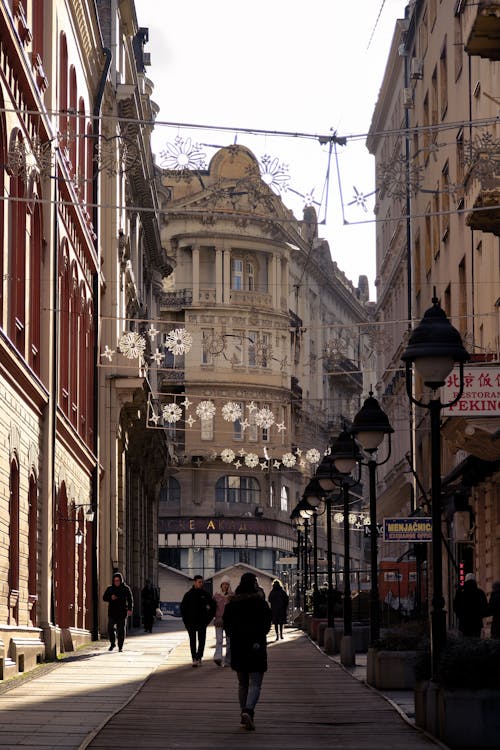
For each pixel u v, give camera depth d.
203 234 130.25
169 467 118.81
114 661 40.81
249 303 132.00
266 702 27.33
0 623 33.28
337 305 164.00
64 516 47.50
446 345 21.72
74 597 49.47
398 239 88.75
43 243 41.62
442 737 20.25
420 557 60.56
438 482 21.81
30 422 38.44
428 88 68.62
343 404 163.75
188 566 130.88
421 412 75.94
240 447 130.38
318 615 60.94
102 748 19.53
